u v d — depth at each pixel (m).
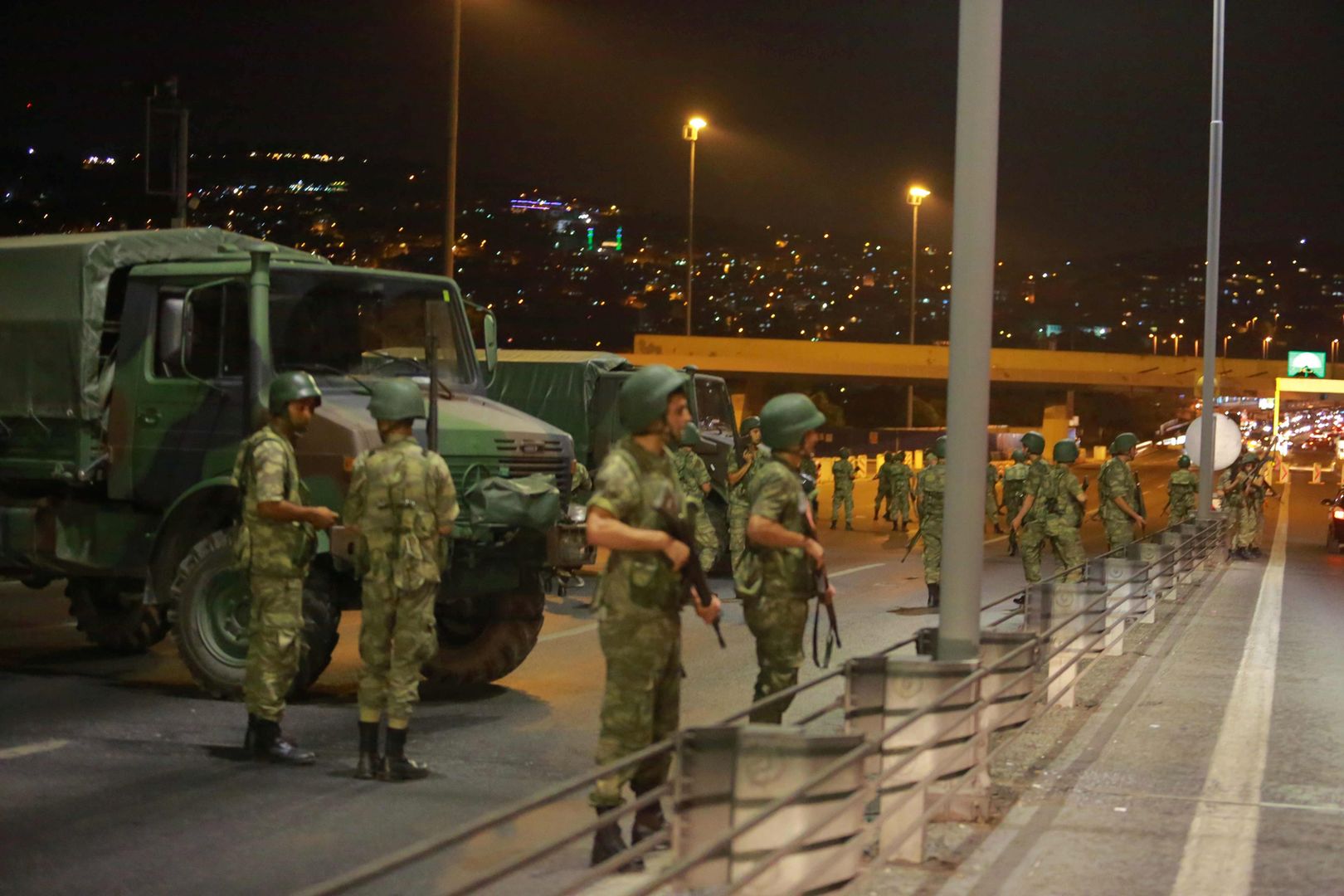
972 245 6.65
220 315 10.02
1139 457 122.19
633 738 5.52
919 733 5.91
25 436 10.62
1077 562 16.02
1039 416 127.50
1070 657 9.58
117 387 10.30
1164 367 103.00
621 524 5.40
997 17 6.64
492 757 8.05
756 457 15.83
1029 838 6.25
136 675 10.67
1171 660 12.17
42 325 10.41
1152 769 7.75
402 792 7.20
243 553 7.77
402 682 7.44
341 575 9.70
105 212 64.75
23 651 11.91
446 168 23.02
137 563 10.47
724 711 9.45
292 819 6.63
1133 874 5.75
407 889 5.54
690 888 4.30
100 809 6.78
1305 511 47.78
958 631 6.70
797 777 4.39
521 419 10.62
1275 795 7.22
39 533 10.62
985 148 6.65
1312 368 66.75
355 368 10.32
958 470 6.71
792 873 4.36
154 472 10.13
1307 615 16.17
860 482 52.91
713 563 17.33
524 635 10.31
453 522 7.70
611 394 20.06
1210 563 23.03
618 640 5.49
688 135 58.66
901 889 5.41
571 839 3.56
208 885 5.59
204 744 8.23
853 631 14.02
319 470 9.44
